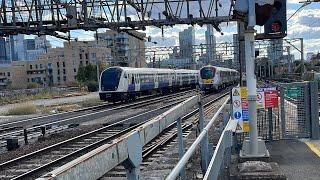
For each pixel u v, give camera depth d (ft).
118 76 147.13
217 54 271.69
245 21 27.20
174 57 284.41
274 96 37.99
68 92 292.81
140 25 100.22
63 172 7.29
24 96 240.32
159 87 192.44
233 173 22.94
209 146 27.76
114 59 322.34
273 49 255.91
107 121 85.30
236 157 30.91
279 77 257.75
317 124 38.99
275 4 26.91
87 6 101.19
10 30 102.22
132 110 111.45
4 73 571.28
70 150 52.60
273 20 27.02
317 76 96.22
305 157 31.45
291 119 40.91
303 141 37.86
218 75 192.65
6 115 131.44
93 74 396.57
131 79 156.46
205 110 94.22
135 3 99.71
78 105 158.71
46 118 101.65
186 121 74.23
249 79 28.30
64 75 527.81
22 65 576.20
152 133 14.55
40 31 103.60
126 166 11.34
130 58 303.89
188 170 32.99
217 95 170.71
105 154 9.08
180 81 230.07
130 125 74.18
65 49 522.47
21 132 69.15
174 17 98.78
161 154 44.16
